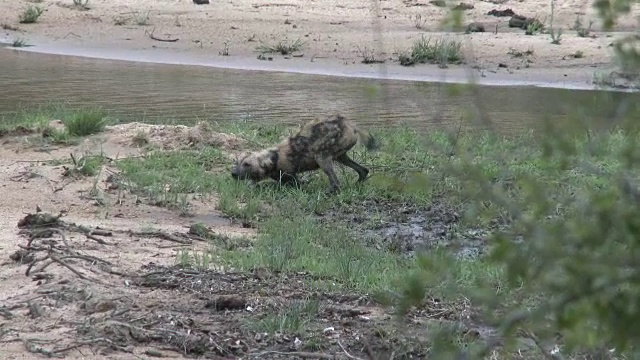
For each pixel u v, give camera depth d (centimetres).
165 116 4141
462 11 1075
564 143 971
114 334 1716
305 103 4512
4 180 2833
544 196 1024
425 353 1706
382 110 4244
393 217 2755
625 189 919
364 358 1703
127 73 5378
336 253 2320
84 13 6812
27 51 6088
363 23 6562
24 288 1912
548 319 1085
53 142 3325
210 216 2689
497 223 2598
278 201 2838
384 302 1492
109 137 3406
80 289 1888
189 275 2062
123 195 2775
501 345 1634
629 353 1132
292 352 1716
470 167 1047
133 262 2134
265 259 2192
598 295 898
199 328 1783
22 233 2273
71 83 5006
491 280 2017
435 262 1144
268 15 6781
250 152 3231
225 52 5953
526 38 5853
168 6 7062
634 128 938
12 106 4306
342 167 3188
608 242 902
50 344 1667
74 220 2494
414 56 5519
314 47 5953
